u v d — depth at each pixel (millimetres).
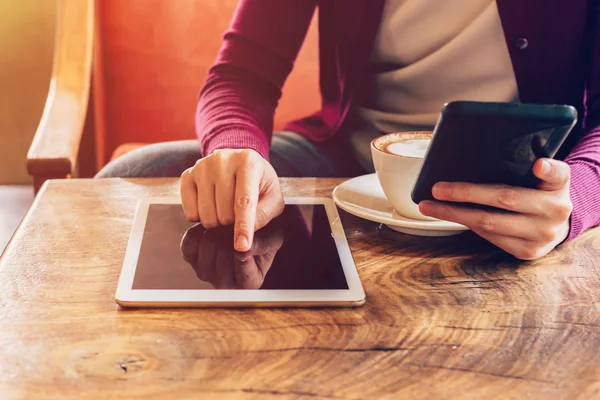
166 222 750
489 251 709
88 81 1418
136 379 472
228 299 575
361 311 575
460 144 591
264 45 1195
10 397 451
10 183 2025
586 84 1134
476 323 559
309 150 1300
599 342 535
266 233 726
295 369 488
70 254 671
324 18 1313
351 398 457
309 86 1725
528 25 1104
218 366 490
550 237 663
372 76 1280
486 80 1178
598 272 662
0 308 563
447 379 481
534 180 637
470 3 1139
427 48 1191
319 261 659
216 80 1166
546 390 471
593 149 837
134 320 550
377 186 874
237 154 767
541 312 581
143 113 1720
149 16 1657
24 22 1875
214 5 1659
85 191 857
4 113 1952
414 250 708
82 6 1498
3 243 1683
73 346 511
